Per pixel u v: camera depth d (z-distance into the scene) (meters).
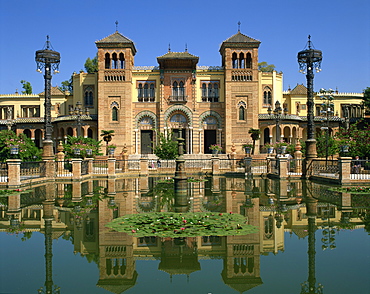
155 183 22.66
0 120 53.75
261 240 8.38
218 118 48.69
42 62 25.86
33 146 32.19
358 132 29.73
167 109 48.25
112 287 5.83
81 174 25.44
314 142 24.05
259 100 51.28
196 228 9.00
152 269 6.63
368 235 8.80
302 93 55.53
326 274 6.35
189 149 48.22
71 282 6.07
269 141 50.41
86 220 10.58
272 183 21.62
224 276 6.27
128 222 9.88
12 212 12.02
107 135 41.72
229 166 34.06
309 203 13.40
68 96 55.44
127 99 46.94
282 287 5.77
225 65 47.75
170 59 46.25
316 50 24.62
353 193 16.12
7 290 5.74
